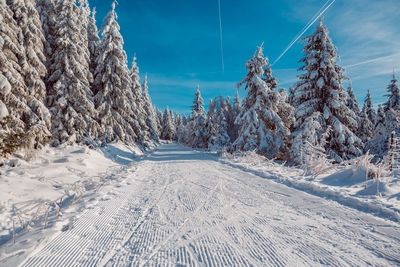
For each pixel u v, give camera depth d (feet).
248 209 14.48
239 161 45.27
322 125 44.14
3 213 13.20
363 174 18.60
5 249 8.86
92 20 71.72
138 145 89.81
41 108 37.73
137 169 33.99
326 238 9.96
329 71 44.21
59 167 28.94
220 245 9.55
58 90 46.68
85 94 51.06
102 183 22.67
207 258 8.50
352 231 10.57
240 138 62.59
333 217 12.48
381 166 18.49
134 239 10.21
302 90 47.42
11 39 32.99
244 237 10.30
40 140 33.32
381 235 9.99
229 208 14.76
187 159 53.26
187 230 11.21
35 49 39.99
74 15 50.19
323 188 17.65
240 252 8.92
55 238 10.05
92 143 49.65
